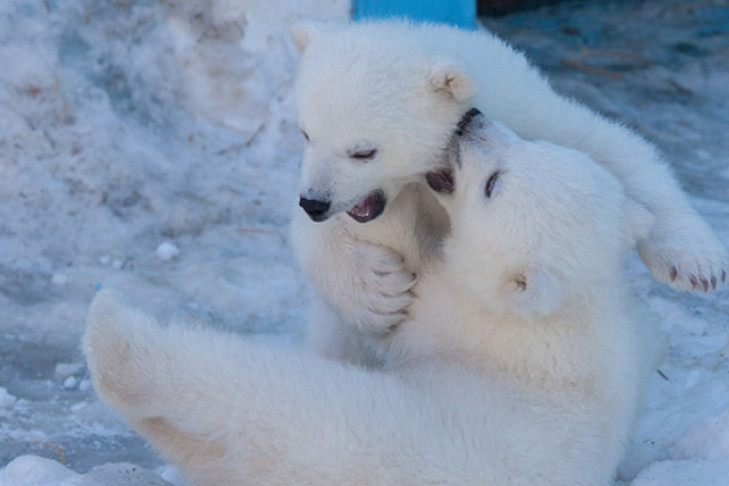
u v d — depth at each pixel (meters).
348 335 10.20
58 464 8.58
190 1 16.52
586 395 8.59
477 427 7.91
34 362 12.20
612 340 8.85
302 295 13.78
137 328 8.05
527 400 8.45
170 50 16.42
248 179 15.74
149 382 7.84
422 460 7.55
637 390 9.21
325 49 9.20
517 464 7.83
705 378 11.66
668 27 23.56
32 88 15.17
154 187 15.11
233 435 7.67
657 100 20.58
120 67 16.00
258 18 16.55
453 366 8.78
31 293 13.31
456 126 9.12
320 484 7.50
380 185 9.19
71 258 14.05
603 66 21.75
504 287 8.55
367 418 7.63
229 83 16.47
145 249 14.36
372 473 7.47
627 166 9.97
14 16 15.46
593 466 8.30
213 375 7.79
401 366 9.18
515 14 24.39
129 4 16.28
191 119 16.28
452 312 9.02
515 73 9.91
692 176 17.80
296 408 7.63
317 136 8.93
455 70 8.88
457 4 15.51
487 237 8.59
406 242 9.58
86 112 15.37
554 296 8.29
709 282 9.42
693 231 9.67
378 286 9.37
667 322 13.17
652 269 9.62
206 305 13.43
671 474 9.00
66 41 15.67
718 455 9.37
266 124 16.42
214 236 14.73
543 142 8.89
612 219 8.69
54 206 14.55
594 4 24.67
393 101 8.91
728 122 19.89
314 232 9.67
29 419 11.15
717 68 21.77
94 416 11.27
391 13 15.58
